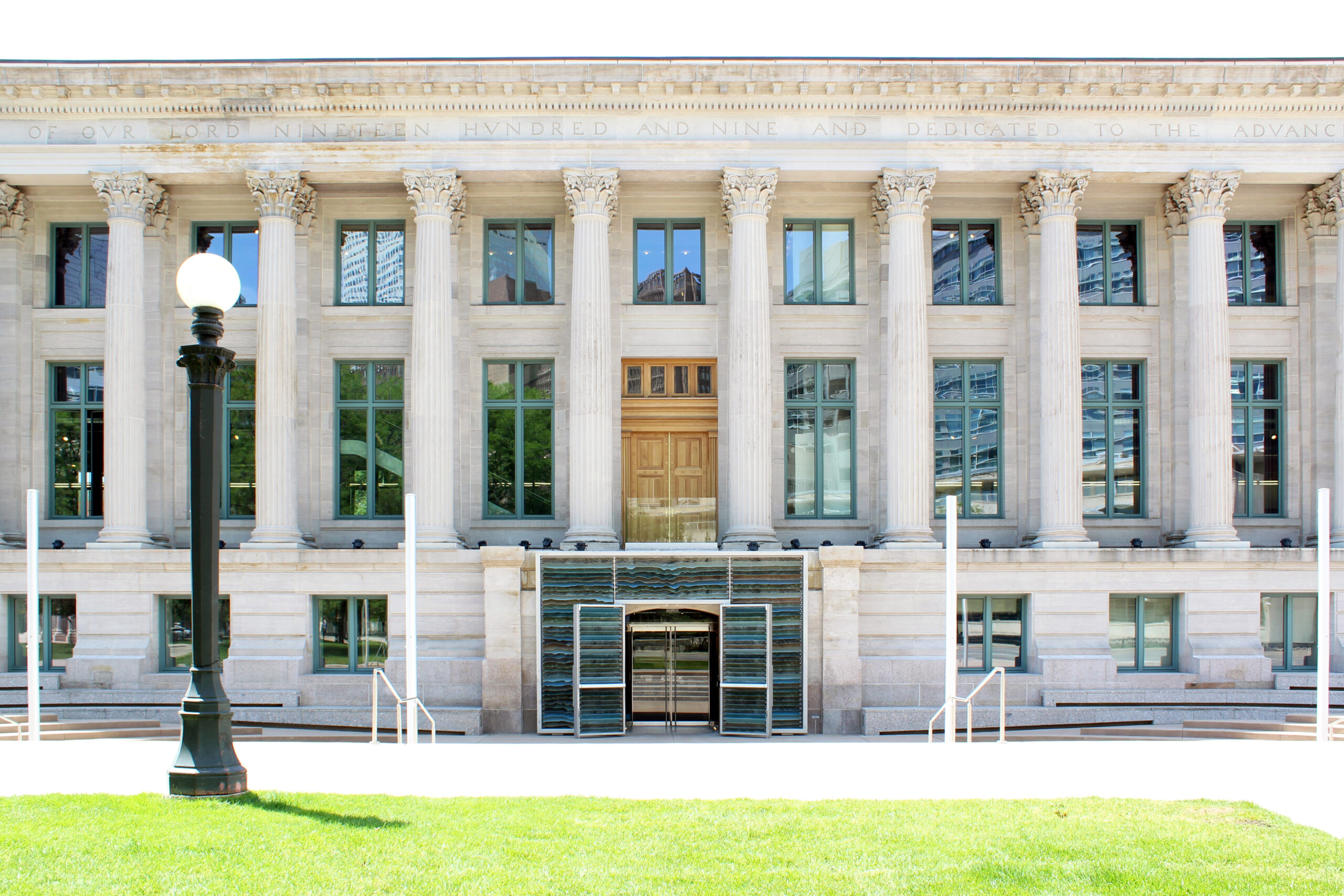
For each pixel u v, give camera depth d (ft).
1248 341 96.94
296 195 90.53
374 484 95.55
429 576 86.22
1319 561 64.34
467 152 89.86
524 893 34.68
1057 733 81.00
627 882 35.83
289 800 45.60
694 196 95.91
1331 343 94.94
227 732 47.39
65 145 89.76
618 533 94.48
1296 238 97.45
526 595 83.41
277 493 89.25
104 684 86.58
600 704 80.89
